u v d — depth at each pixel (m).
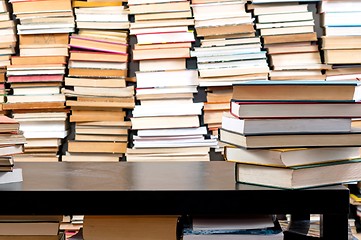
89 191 1.14
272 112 1.13
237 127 1.16
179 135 2.68
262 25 2.70
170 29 2.69
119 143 2.72
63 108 2.71
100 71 2.69
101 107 2.71
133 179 1.28
